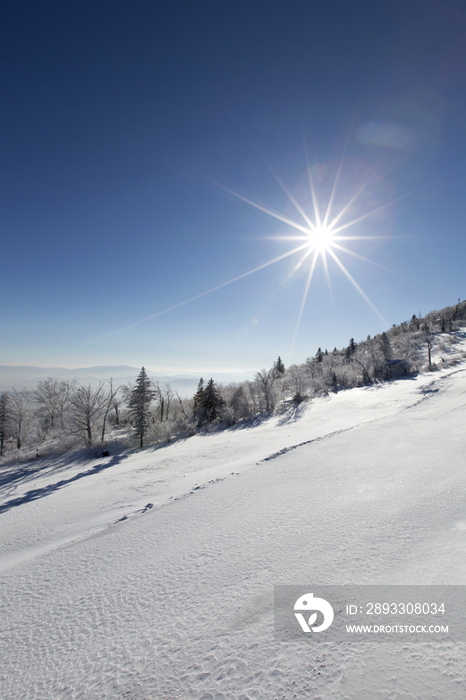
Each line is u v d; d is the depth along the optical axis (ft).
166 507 21.33
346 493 18.24
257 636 8.02
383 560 10.63
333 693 5.96
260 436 82.23
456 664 6.22
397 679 6.07
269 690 6.31
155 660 7.91
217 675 6.99
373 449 28.60
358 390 141.18
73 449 124.77
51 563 16.20
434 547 10.96
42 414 164.04
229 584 10.82
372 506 15.69
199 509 19.70
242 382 182.29
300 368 235.40
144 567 13.58
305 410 120.37
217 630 8.57
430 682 5.88
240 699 6.20
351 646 7.14
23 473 107.96
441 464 21.44
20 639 10.18
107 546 16.80
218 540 14.71
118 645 8.84
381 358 197.36
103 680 7.58
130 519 20.81
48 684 7.87
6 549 25.36
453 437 29.48
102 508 32.19
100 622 10.23
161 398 172.76
